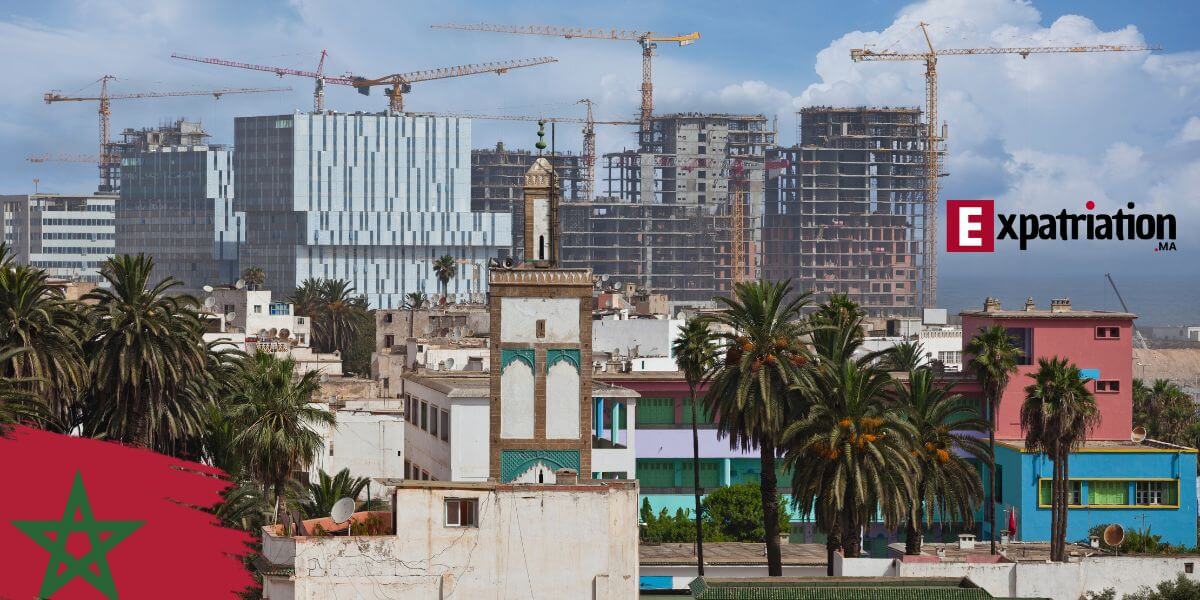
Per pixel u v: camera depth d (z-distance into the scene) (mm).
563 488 65688
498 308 84938
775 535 103750
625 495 65938
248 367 126625
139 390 113188
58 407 110375
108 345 111562
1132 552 109000
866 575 90312
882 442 96312
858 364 108250
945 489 109812
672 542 128250
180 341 114250
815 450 96875
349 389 189500
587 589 65562
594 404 127188
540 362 84875
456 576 65312
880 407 100438
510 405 84875
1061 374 108250
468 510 65750
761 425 101375
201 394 120062
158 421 113188
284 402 102875
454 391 112688
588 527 65688
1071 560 92188
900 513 96188
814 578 73312
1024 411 108438
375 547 65312
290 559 69750
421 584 64938
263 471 102188
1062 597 87188
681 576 111062
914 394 111062
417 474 126625
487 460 112312
